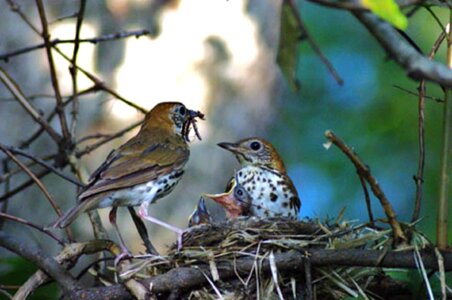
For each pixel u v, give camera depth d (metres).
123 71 14.88
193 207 15.08
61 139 11.55
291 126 19.92
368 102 19.78
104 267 10.83
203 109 15.26
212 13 15.41
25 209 14.13
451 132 8.80
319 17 20.41
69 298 9.45
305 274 9.34
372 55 20.20
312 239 9.79
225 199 12.48
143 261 9.71
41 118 11.47
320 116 19.95
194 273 9.44
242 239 9.76
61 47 14.53
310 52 20.23
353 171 19.39
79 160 11.60
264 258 9.41
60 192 14.26
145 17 15.09
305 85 20.19
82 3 10.86
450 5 7.68
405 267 8.94
